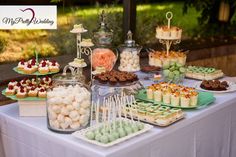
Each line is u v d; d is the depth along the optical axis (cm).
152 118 167
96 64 217
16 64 294
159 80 236
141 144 152
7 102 258
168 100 192
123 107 171
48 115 161
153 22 371
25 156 179
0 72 272
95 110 173
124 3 326
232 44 474
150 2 366
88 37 324
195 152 189
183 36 419
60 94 157
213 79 250
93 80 197
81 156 148
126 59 241
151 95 198
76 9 320
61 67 276
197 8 426
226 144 216
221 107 201
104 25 230
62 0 311
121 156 144
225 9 457
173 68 233
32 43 302
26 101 180
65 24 317
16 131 180
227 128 214
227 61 453
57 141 156
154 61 250
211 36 453
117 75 195
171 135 169
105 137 145
